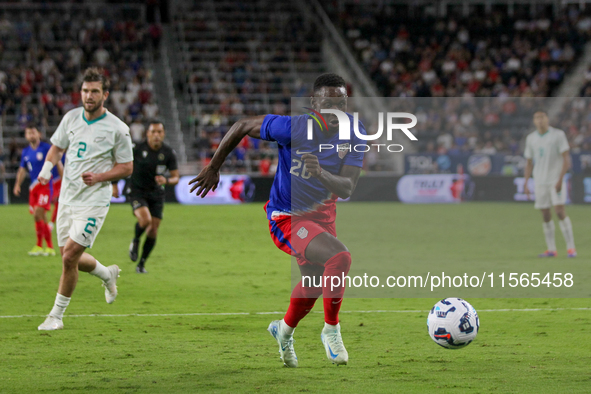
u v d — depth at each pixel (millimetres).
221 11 70750
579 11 73750
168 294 16328
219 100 60469
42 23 63188
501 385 8781
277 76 64688
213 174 9938
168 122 58844
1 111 54469
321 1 73938
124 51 62531
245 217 38844
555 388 8633
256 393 8406
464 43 71125
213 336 11906
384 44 70188
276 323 9867
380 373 9414
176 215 39969
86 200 12531
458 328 9938
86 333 12039
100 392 8445
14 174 49031
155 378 9102
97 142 12648
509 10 75875
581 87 64750
